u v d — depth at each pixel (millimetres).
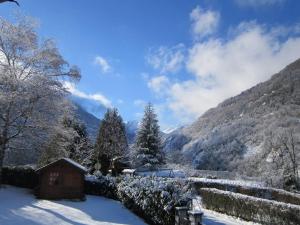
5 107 25000
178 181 17500
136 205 19844
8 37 25469
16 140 26641
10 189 26297
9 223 14828
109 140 45906
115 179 26469
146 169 50031
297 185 42875
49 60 26547
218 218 21375
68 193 23562
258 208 19969
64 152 30031
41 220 16109
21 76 25672
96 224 16562
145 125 52312
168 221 15164
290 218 17688
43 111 26250
